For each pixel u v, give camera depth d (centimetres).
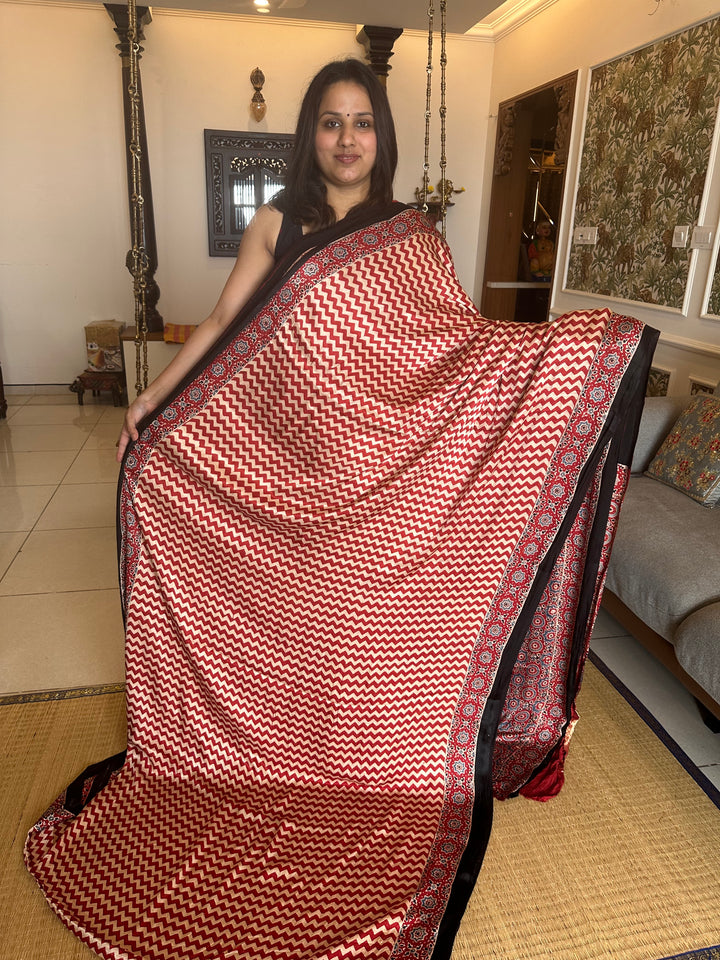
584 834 160
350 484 157
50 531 313
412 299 157
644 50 360
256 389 158
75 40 508
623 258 389
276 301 154
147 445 162
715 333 317
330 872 142
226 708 165
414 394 156
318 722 166
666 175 347
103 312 571
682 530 217
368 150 159
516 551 159
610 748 188
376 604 162
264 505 159
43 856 146
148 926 131
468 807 159
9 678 211
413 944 129
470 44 557
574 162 440
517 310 627
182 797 161
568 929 137
